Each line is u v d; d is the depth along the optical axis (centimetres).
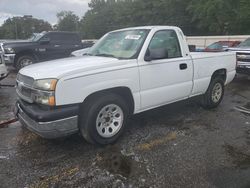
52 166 342
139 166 339
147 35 430
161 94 443
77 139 419
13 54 1143
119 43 454
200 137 429
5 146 400
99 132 378
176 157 361
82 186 299
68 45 1284
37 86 342
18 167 340
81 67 356
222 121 505
